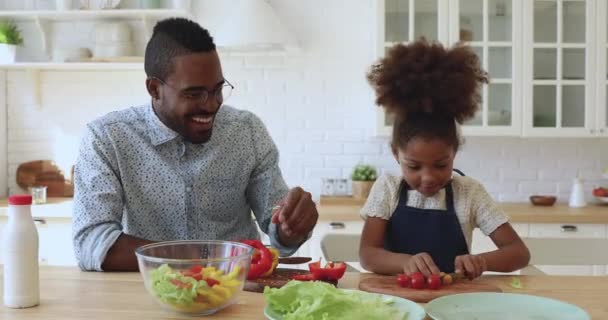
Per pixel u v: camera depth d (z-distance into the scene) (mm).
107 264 1521
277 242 1708
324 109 3717
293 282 1115
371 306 1049
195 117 1632
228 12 3682
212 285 1096
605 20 3363
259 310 1161
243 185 1874
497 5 3375
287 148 3732
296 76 3715
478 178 3725
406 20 3369
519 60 3365
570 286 1381
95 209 1618
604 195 3521
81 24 3742
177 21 1663
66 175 3812
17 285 1159
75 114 3791
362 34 3688
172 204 1772
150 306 1178
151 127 1753
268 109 3729
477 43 3361
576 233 3205
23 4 3766
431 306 1124
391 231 1766
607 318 1115
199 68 1586
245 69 3727
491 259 1631
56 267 1592
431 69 1691
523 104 3371
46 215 3402
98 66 3564
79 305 1184
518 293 1312
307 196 1584
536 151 3715
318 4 3688
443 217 1730
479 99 1784
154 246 1213
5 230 1161
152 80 1676
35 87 3766
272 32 2967
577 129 3387
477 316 1081
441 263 1721
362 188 3496
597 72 3373
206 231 1806
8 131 3814
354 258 1943
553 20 3375
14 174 3822
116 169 1728
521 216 3205
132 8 3691
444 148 1607
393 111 1719
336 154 3729
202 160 1786
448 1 3346
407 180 1684
